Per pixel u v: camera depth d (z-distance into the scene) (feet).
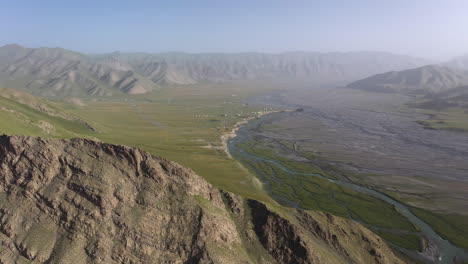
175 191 263.90
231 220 272.51
